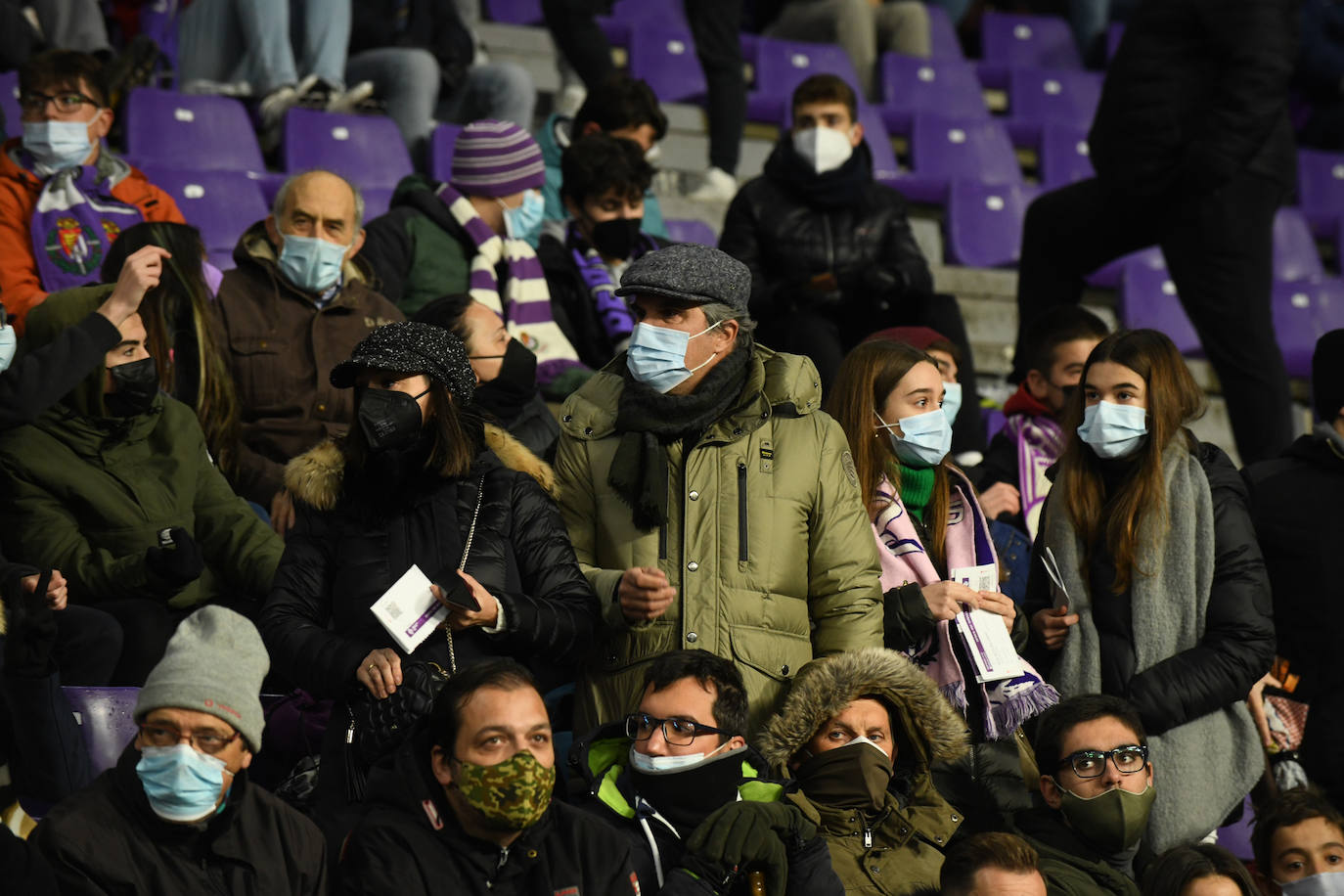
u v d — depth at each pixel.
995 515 19.83
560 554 14.46
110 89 22.22
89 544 16.30
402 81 31.86
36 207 21.23
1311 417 33.88
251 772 15.23
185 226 18.59
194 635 12.67
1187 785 16.08
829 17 41.00
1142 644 16.34
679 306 14.97
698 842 13.16
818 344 23.66
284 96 30.36
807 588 15.23
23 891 11.38
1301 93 43.12
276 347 19.27
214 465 17.88
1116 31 45.25
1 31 28.67
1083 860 15.00
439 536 14.12
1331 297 35.16
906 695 14.79
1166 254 25.53
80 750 13.68
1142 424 16.61
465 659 13.83
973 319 32.94
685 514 14.91
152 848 12.17
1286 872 16.14
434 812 12.59
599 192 22.80
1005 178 38.06
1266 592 16.55
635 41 38.25
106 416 16.53
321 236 19.47
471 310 18.53
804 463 15.15
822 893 13.45
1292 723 17.88
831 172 24.41
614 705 14.72
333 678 13.30
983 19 45.00
